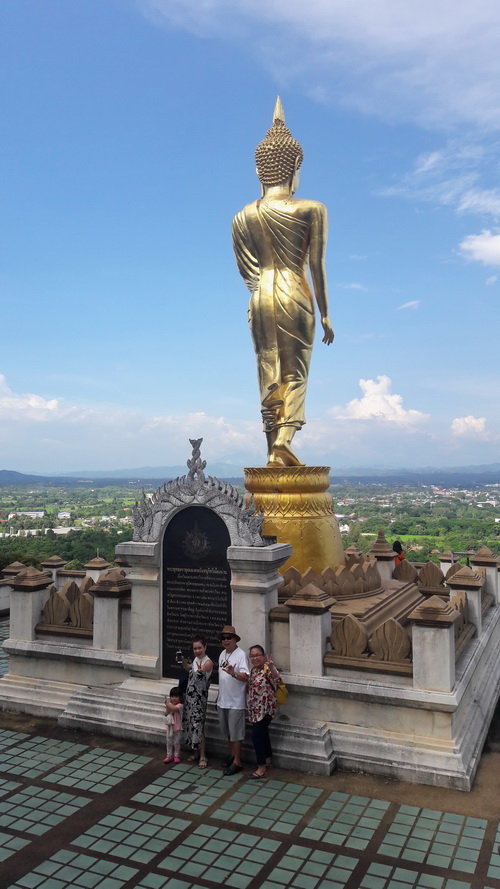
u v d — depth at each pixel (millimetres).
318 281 18109
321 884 7434
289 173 18781
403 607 15023
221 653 11281
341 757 10273
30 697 13047
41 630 13398
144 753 11023
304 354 18125
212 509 11766
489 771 10289
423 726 10141
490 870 7668
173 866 7797
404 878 7535
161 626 12172
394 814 8922
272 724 10695
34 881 7539
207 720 11062
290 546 12016
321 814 8930
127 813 9008
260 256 18547
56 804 9266
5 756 10930
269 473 16562
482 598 15195
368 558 18656
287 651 11359
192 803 9266
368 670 10594
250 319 18656
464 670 11070
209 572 11812
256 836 8406
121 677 12641
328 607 11094
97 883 7496
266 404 17906
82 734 11875
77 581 19422
